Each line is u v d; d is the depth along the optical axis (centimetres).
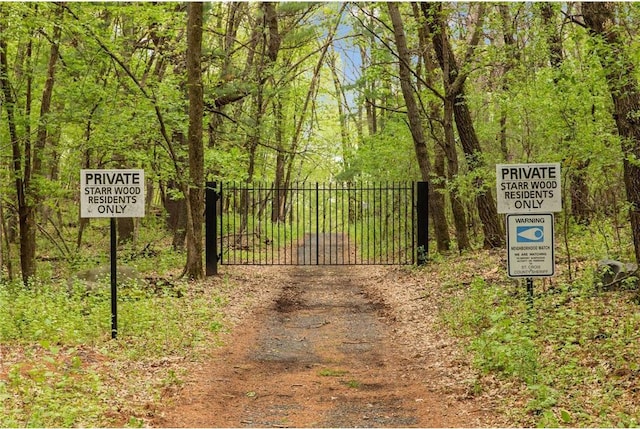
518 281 1433
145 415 774
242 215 3272
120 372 940
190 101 1884
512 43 1777
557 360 917
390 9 2148
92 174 1141
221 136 2702
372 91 2625
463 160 2458
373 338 1299
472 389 873
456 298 1442
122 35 2162
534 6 1495
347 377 1003
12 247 2517
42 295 1330
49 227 3169
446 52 2038
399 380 974
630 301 1126
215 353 1130
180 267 2220
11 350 974
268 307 1669
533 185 1049
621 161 1178
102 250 2555
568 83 1185
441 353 1098
